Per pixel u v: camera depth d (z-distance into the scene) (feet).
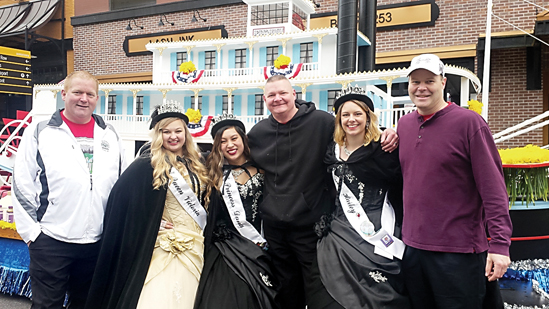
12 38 53.16
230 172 11.23
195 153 11.46
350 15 25.26
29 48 55.16
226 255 10.48
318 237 10.57
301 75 27.30
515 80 34.24
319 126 10.88
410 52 37.52
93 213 10.78
